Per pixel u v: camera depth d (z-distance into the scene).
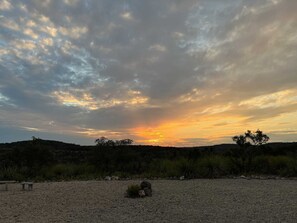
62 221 9.23
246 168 22.03
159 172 22.27
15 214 10.28
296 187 15.38
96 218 9.52
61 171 23.14
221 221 8.91
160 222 8.91
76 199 12.84
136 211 10.38
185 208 10.71
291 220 8.90
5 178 21.20
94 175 22.45
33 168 23.75
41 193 14.63
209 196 13.03
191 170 21.20
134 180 19.67
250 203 11.44
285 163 21.91
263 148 25.56
